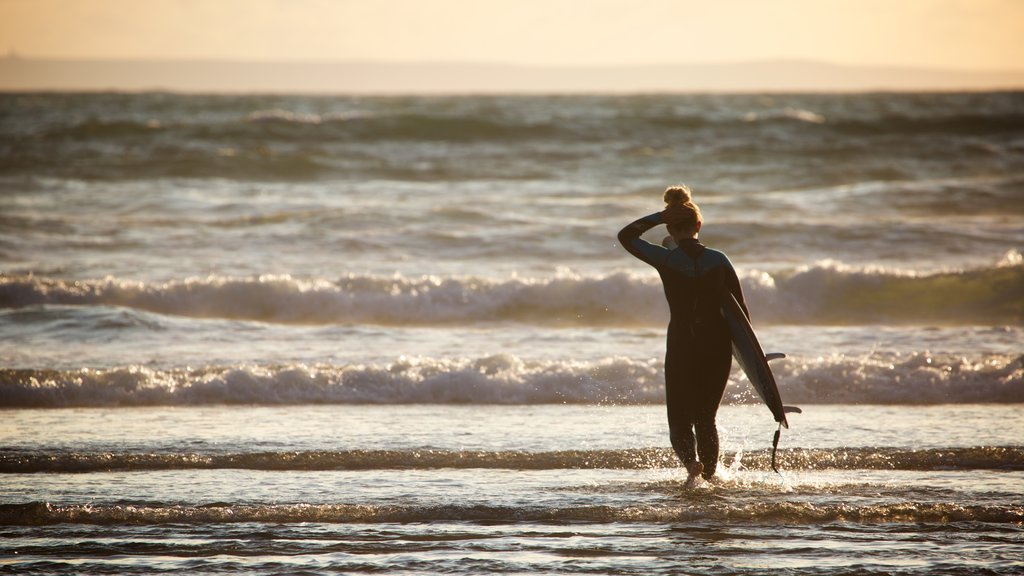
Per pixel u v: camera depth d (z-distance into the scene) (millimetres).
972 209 87188
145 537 20266
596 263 64625
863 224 73000
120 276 59062
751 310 53906
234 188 103625
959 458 26281
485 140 145875
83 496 22891
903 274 56000
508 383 34625
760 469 25797
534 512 21844
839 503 22516
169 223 76625
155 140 139375
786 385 34656
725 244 69062
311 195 98375
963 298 54406
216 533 20531
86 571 18266
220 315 52875
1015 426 30312
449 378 34719
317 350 41562
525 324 51969
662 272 23672
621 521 21469
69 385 33719
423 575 18125
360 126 148250
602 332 46812
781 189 106500
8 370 34188
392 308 52875
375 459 26078
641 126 156875
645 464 26203
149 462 25656
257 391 34219
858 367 35750
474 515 21750
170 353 40500
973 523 21344
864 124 158500
